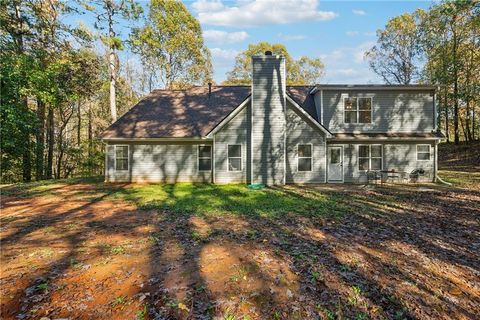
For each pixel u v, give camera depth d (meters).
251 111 16.97
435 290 4.64
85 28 21.97
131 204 10.86
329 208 10.01
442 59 28.59
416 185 16.03
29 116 17.44
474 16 22.64
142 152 17.80
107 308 3.98
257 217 8.73
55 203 11.13
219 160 17.19
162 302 4.11
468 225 7.93
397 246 6.35
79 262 5.37
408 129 17.59
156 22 31.83
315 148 17.03
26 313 3.86
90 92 23.89
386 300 4.33
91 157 27.05
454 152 29.31
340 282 4.75
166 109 19.52
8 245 6.32
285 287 4.55
